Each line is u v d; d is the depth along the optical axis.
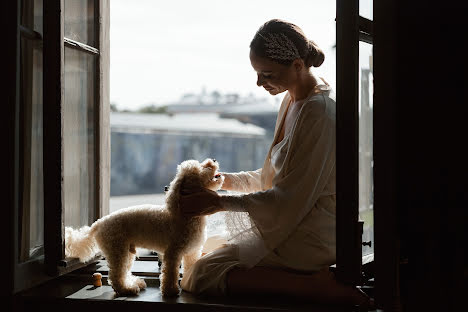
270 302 1.76
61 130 1.89
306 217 1.83
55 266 1.91
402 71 1.67
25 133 1.94
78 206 2.20
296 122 1.81
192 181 1.82
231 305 1.73
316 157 1.78
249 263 1.82
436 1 1.64
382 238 1.63
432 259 1.67
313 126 1.78
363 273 1.75
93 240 1.93
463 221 1.65
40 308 1.88
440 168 1.66
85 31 2.23
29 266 1.87
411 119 1.67
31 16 1.95
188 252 1.87
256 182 2.16
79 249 1.95
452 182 1.66
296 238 1.82
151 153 15.24
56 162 1.89
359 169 1.77
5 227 1.80
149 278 2.09
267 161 1.99
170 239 1.83
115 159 15.01
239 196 1.80
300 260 1.82
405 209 1.69
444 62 1.65
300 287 1.75
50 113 1.88
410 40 1.66
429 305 1.67
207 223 1.92
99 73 2.25
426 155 1.67
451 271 1.66
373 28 1.63
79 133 2.22
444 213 1.66
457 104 1.64
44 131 1.89
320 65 1.95
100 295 1.88
